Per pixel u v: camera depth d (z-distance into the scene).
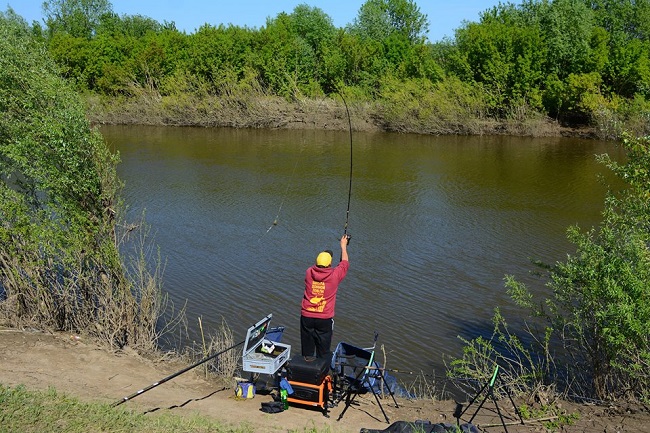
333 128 51.03
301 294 15.30
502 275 16.64
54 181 11.37
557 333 12.12
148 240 19.12
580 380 10.23
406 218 22.22
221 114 53.06
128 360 10.55
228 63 55.88
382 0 75.38
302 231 20.58
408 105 48.84
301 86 55.47
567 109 49.25
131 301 11.56
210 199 24.81
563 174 30.33
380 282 16.12
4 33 12.94
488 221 21.84
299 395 8.09
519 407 8.87
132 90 56.94
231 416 8.06
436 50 62.28
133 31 89.25
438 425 7.62
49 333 11.23
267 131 49.66
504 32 51.09
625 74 48.47
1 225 11.50
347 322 13.80
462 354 12.36
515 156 36.28
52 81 12.37
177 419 7.47
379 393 9.49
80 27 84.12
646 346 8.64
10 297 11.52
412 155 36.56
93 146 11.70
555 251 18.58
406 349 12.58
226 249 18.53
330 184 27.84
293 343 12.71
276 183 27.98
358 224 21.44
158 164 33.00
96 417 7.07
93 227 11.45
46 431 6.58
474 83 50.75
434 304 14.77
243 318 13.87
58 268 12.04
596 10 61.75
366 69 58.56
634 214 10.38
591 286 9.27
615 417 8.34
